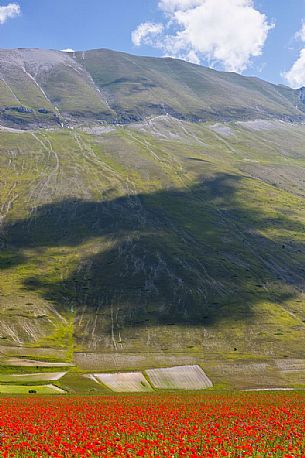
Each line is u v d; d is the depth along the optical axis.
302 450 28.66
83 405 50.53
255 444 29.78
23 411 43.03
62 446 25.94
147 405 50.41
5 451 26.58
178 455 25.84
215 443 28.72
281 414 42.62
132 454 26.11
